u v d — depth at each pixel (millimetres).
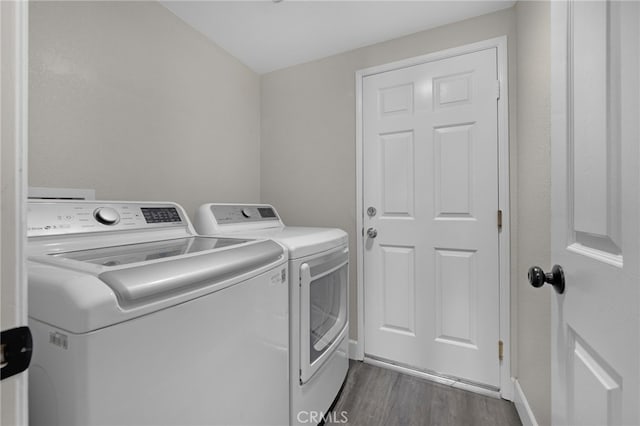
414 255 1744
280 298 1006
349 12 1561
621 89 430
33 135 1038
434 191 1689
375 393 1541
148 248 894
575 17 581
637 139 393
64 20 1116
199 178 1729
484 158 1567
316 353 1254
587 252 536
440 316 1674
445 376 1652
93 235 917
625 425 410
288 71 2150
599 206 488
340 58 1970
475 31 1591
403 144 1776
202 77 1751
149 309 557
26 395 298
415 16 1590
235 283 776
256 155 2213
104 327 486
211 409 690
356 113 1905
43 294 504
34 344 518
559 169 657
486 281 1561
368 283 1871
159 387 571
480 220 1576
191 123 1678
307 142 2086
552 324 693
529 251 1269
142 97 1409
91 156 1207
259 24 1661
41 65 1057
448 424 1319
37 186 1049
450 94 1646
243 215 1598
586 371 531
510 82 1507
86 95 1188
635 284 389
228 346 748
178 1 1475
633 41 402
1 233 285
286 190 2164
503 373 1504
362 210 1895
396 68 1788
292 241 1133
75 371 463
